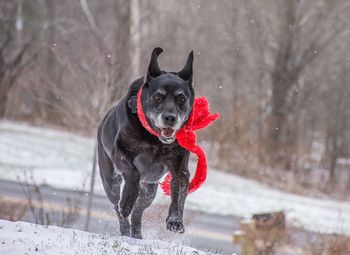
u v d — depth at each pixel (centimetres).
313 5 3105
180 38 3020
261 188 2386
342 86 3203
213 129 2697
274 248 1250
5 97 3102
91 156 2470
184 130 720
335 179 2595
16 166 2170
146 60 1513
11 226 704
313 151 3266
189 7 3134
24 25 3272
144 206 816
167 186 788
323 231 1543
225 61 3212
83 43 1595
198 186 766
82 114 1509
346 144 3212
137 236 818
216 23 3183
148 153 730
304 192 2453
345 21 3106
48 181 1950
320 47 3067
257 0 3172
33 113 3014
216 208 1867
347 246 1316
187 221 1231
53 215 1268
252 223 1242
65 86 1638
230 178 2467
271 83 3155
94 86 1409
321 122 3416
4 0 3241
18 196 1645
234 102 3008
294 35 3072
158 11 2620
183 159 735
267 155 2694
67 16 2927
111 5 2861
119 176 827
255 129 3027
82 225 1245
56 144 2602
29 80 2233
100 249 628
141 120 712
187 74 729
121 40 1476
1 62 3116
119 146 733
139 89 734
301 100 3106
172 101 700
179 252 672
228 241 1439
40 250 591
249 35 3177
